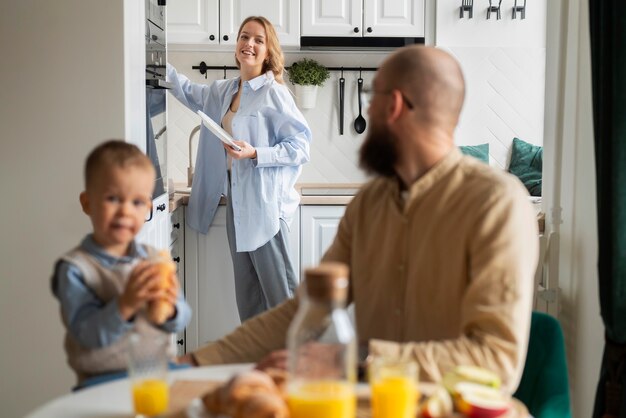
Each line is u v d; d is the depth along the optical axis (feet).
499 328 4.79
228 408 3.89
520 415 4.08
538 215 9.00
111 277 5.24
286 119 12.59
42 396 8.93
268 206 12.49
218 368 5.08
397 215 5.51
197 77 15.98
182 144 16.15
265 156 12.21
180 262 13.17
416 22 15.53
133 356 4.16
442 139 5.41
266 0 15.07
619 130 6.70
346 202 13.21
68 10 8.65
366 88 16.25
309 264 13.34
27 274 8.83
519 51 16.30
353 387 3.76
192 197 12.93
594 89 6.98
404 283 5.50
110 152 5.17
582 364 8.07
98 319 4.80
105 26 8.67
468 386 4.16
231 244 12.79
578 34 8.16
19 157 8.75
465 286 5.24
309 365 3.70
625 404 6.86
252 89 12.65
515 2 16.12
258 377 3.99
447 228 5.26
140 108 9.54
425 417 4.01
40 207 8.79
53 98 8.71
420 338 5.42
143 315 5.02
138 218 5.24
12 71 8.69
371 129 5.48
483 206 5.12
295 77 15.76
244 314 13.08
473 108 16.44
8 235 8.80
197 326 13.28
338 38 15.29
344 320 3.68
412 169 5.47
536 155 16.08
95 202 5.17
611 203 6.81
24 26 8.66
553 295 8.48
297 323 3.69
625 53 6.61
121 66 8.71
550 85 8.80
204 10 14.99
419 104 5.32
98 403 4.50
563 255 8.49
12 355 8.89
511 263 4.94
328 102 16.33
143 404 4.13
